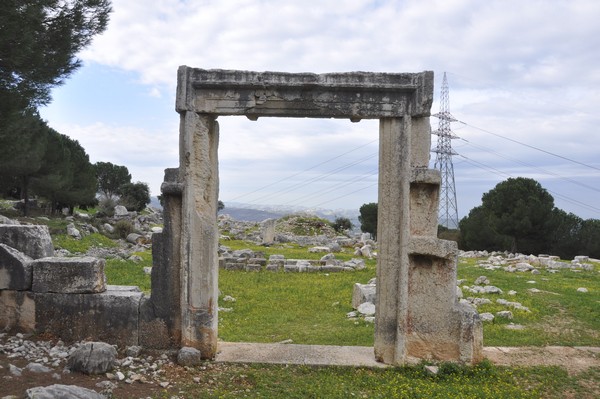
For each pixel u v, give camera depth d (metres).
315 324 13.34
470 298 15.93
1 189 37.44
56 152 35.25
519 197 44.56
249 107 9.16
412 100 9.12
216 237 9.51
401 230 9.13
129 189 60.00
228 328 12.69
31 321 9.50
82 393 6.37
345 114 9.20
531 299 16.30
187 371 8.65
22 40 12.53
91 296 9.48
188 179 9.17
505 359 10.17
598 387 8.83
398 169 9.22
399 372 8.98
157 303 9.43
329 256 26.44
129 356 9.00
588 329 12.88
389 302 9.32
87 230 31.27
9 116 14.09
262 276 21.83
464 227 47.38
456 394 7.90
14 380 7.32
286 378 8.55
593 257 42.88
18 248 10.76
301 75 9.14
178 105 9.12
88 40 15.63
